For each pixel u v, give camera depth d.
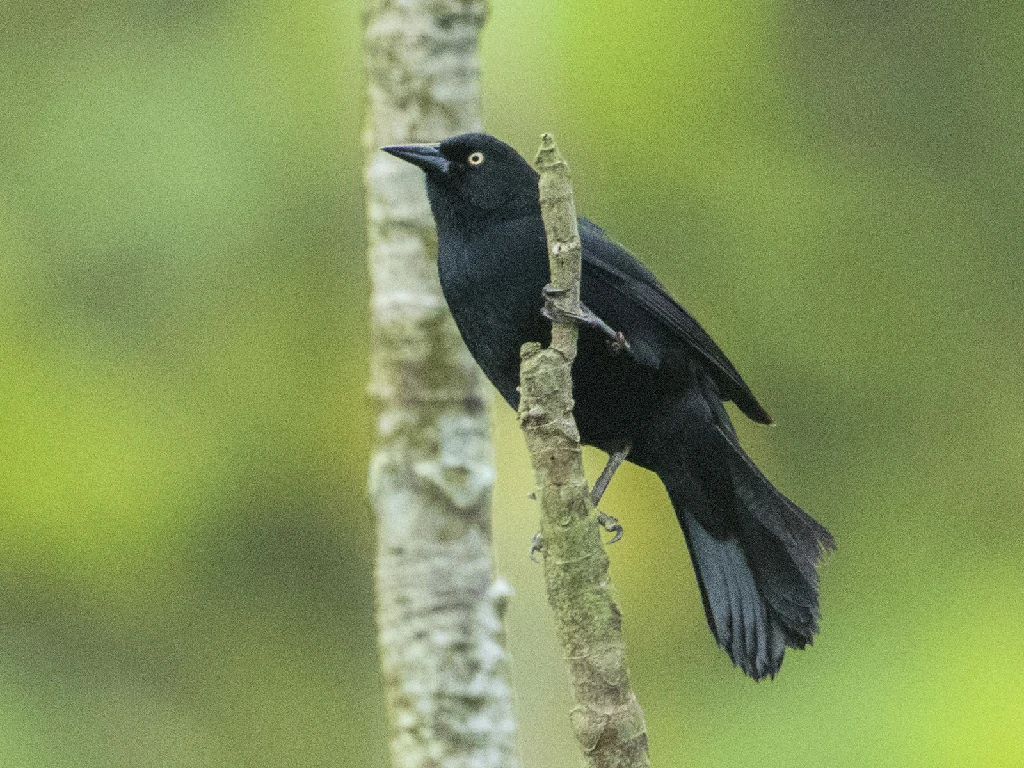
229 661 15.87
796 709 14.47
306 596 15.98
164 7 16.17
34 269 15.50
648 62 15.91
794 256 16.45
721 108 16.34
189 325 15.65
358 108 15.90
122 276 15.61
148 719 15.59
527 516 11.16
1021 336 17.02
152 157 15.70
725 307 16.20
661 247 16.12
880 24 17.50
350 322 15.83
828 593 15.62
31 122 15.77
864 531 16.17
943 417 16.53
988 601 15.62
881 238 16.91
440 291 8.08
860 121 17.34
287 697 15.94
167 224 15.57
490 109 12.04
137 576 15.69
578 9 15.65
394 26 8.16
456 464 8.05
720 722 14.77
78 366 15.44
